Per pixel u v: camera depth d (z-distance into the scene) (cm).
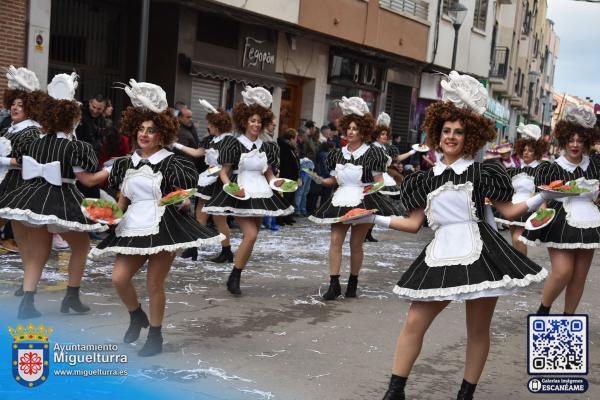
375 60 2277
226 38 1652
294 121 2027
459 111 477
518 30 4119
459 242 464
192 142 1186
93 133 1034
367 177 799
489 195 471
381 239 1353
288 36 1862
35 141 628
